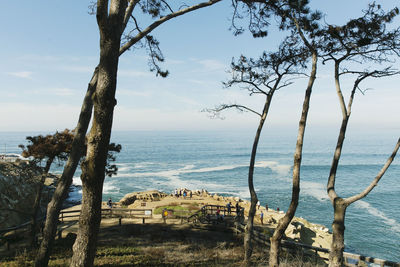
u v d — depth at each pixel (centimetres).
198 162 11581
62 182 750
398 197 5059
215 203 3228
